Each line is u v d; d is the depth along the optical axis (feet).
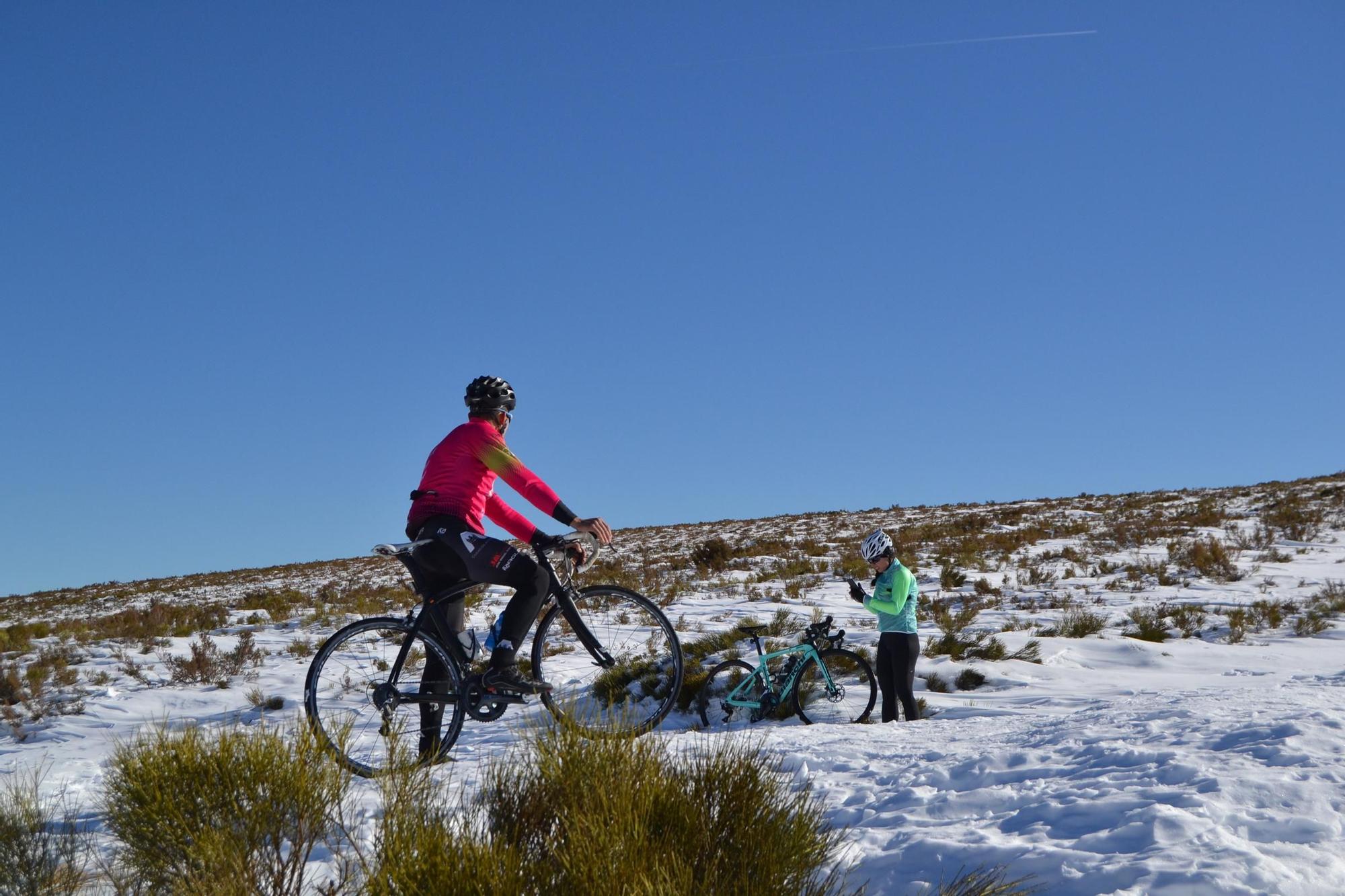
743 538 108.68
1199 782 11.28
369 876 8.91
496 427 17.76
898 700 28.58
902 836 11.47
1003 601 55.47
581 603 17.61
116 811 11.21
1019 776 13.50
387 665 17.25
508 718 27.63
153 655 50.16
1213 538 73.67
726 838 9.27
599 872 8.10
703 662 35.96
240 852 9.81
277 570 129.70
